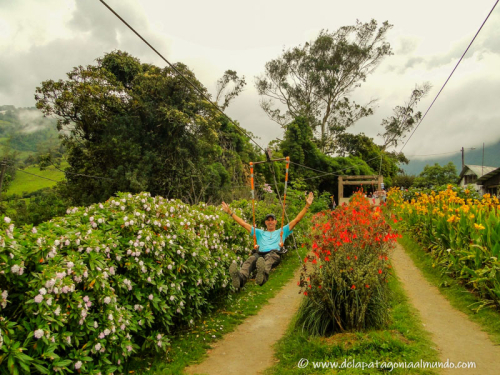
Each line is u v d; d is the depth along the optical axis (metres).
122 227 5.35
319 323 5.61
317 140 42.34
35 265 3.86
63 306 3.99
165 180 23.77
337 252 5.68
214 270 7.19
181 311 5.96
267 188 22.53
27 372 3.44
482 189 24.91
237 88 34.47
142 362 5.11
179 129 24.22
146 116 23.89
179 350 5.59
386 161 44.56
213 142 26.20
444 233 8.89
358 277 5.33
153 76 23.95
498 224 7.03
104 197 22.45
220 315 7.30
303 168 35.47
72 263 4.07
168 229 6.11
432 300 7.07
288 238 13.18
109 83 23.39
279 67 42.56
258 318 7.24
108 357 4.49
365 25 40.59
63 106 21.73
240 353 5.59
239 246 8.93
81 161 24.22
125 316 4.66
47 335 3.57
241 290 9.10
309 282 6.16
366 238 5.89
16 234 3.85
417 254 10.71
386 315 5.70
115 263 5.16
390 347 4.77
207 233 7.54
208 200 25.02
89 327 4.10
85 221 5.31
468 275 7.19
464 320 5.95
